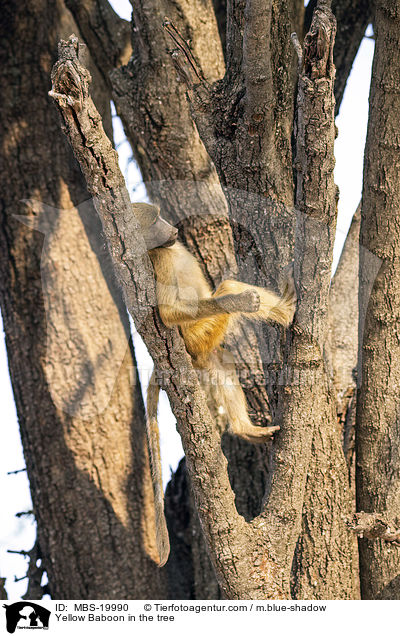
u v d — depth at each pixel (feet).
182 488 36.99
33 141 34.42
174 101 26.84
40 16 34.47
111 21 33.50
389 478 25.75
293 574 26.18
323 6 16.93
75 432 33.76
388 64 24.61
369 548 26.68
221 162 22.65
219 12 33.83
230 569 21.79
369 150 25.62
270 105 21.01
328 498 25.53
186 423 20.65
